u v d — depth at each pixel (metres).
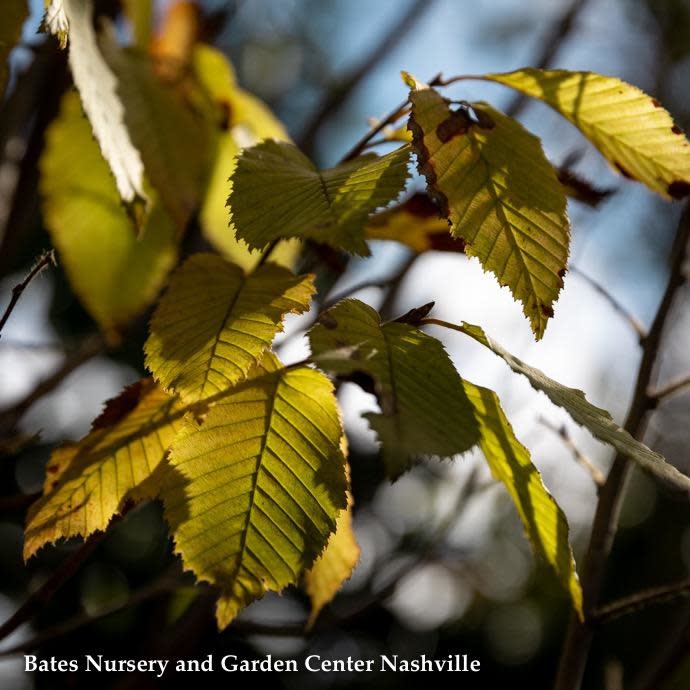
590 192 1.37
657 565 4.71
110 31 1.45
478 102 1.27
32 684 1.94
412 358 1.22
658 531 4.77
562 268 1.25
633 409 1.38
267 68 3.54
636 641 4.42
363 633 3.56
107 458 1.29
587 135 1.33
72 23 1.31
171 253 1.51
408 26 1.92
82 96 1.30
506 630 4.39
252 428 1.26
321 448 1.26
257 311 1.27
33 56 1.51
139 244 1.50
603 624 1.35
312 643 2.17
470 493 1.50
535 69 1.32
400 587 1.48
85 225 1.49
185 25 1.56
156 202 1.48
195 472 1.25
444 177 1.25
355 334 1.23
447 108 1.27
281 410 1.26
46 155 1.48
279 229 1.23
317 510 1.25
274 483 1.25
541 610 4.45
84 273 1.50
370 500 3.40
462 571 2.60
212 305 1.27
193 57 1.52
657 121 1.32
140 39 1.51
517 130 1.27
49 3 1.26
